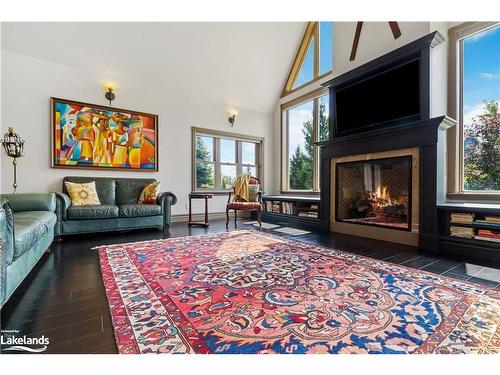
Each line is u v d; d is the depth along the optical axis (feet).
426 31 9.40
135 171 14.11
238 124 18.21
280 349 3.37
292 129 18.83
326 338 3.59
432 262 7.22
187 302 4.70
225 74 16.33
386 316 4.17
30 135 11.46
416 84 9.28
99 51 12.59
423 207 8.82
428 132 8.69
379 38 10.87
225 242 9.71
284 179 19.30
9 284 4.29
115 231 11.87
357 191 11.74
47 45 11.59
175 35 13.52
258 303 4.65
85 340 3.57
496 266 6.87
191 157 16.10
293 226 13.89
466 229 8.02
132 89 14.03
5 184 10.96
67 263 7.08
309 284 5.54
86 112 12.69
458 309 4.39
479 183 9.44
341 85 12.19
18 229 5.04
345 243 9.64
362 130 11.22
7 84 11.03
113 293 5.10
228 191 17.80
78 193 11.27
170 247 8.89
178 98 15.60
